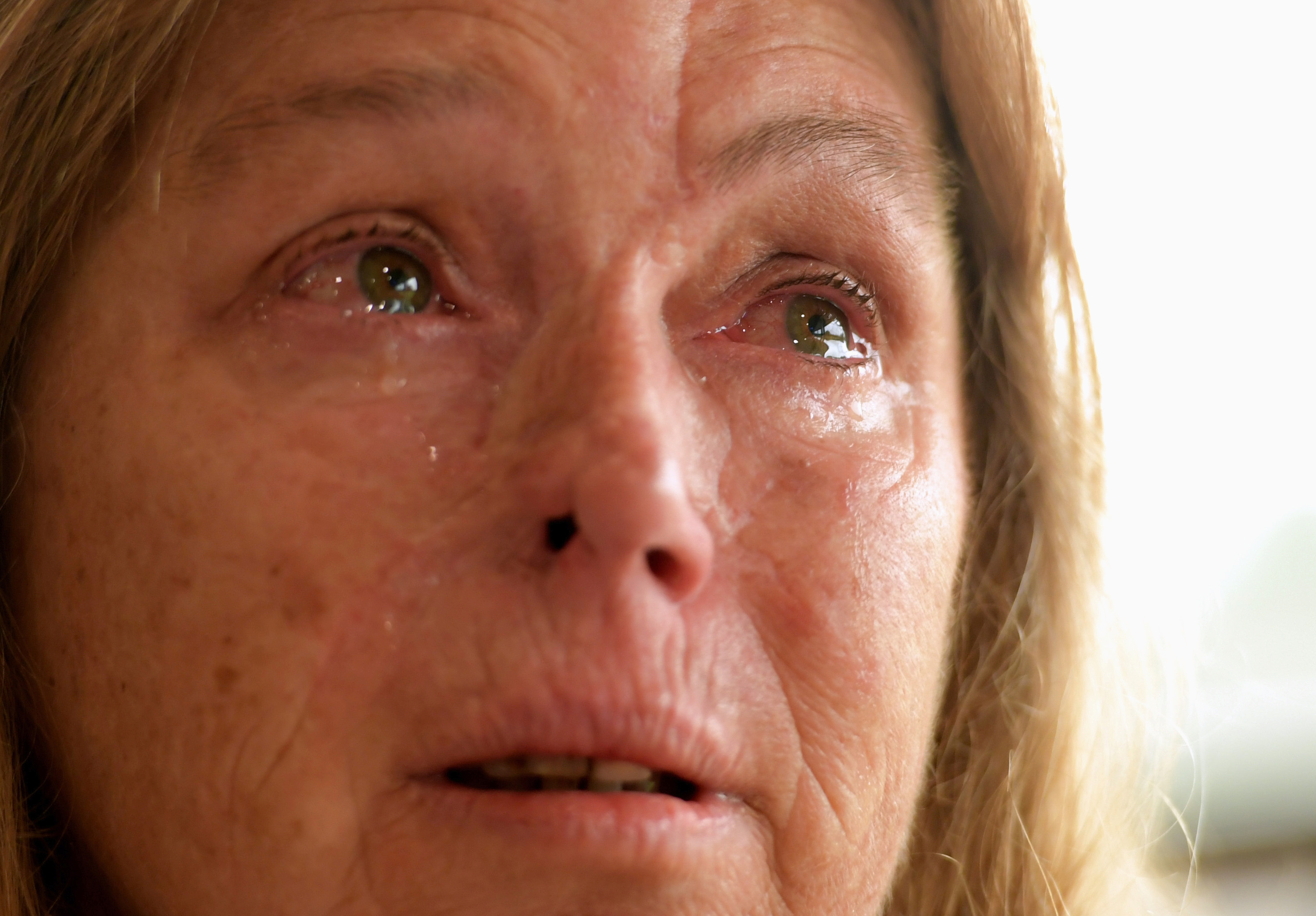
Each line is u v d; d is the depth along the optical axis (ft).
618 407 1.76
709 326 2.09
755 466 2.00
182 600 1.78
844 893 1.97
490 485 1.77
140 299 1.88
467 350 1.89
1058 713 2.94
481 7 1.88
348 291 1.92
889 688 2.03
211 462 1.80
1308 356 5.08
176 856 1.79
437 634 1.71
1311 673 5.12
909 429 2.29
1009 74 2.55
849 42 2.16
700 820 1.77
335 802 1.71
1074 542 2.94
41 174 1.97
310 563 1.75
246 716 1.74
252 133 1.87
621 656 1.71
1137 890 3.23
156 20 1.91
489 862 1.67
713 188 1.98
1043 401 2.83
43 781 2.02
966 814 2.84
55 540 1.91
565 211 1.88
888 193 2.20
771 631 1.90
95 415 1.87
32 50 2.00
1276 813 4.91
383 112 1.85
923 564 2.16
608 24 1.93
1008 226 2.68
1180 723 3.30
